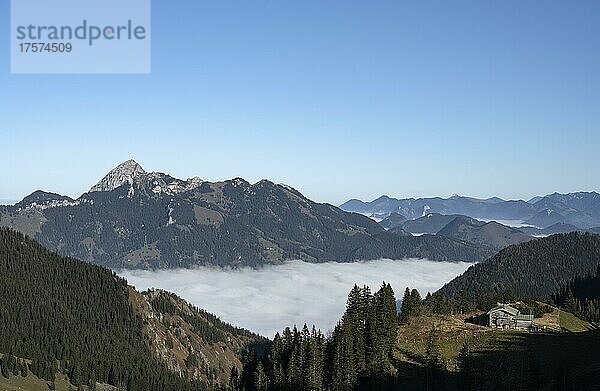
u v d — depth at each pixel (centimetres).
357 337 14500
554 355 14588
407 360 15000
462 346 15812
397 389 13250
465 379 13175
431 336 15750
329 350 14638
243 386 15300
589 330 19000
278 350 15288
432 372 13650
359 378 13675
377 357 14025
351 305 15925
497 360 14438
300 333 15425
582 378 12550
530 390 12431
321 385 13275
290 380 13662
